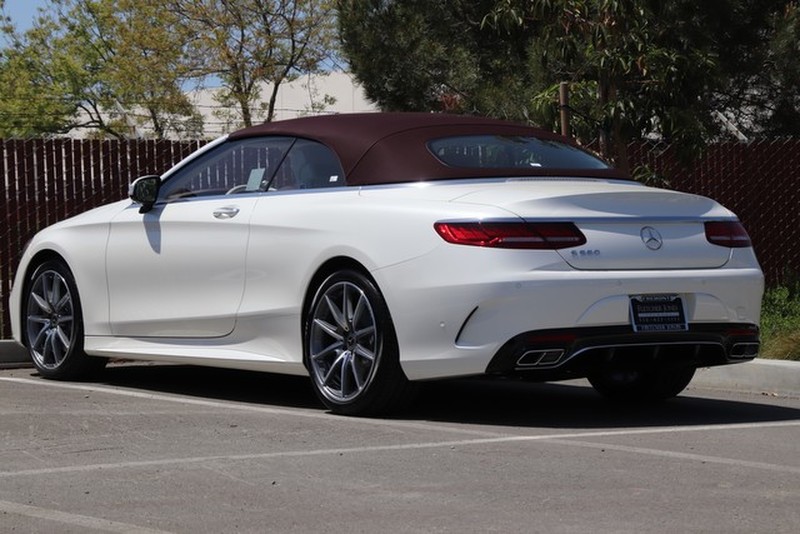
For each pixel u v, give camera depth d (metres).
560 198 6.41
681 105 10.64
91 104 48.44
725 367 8.58
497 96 20.31
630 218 6.55
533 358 6.27
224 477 5.12
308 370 7.05
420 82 23.09
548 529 4.25
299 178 7.33
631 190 6.71
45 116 47.91
